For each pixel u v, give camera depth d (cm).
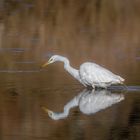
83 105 1528
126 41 2556
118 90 1705
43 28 2775
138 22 2933
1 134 1284
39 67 2033
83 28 2822
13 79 1825
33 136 1270
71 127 1340
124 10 3169
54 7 3219
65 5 3259
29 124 1361
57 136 1270
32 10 3155
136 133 1295
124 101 1574
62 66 2058
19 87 1722
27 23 2875
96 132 1299
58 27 2820
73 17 3025
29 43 2486
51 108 1496
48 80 1819
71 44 2483
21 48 2380
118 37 2627
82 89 1714
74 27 2831
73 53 2312
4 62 2103
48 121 1385
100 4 3259
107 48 2414
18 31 2716
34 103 1544
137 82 1778
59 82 1798
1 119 1404
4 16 3017
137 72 1942
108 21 2969
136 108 1498
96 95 1644
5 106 1511
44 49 2377
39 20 2942
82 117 1423
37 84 1758
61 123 1366
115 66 2067
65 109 1492
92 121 1383
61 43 2497
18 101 1560
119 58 2227
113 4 3259
